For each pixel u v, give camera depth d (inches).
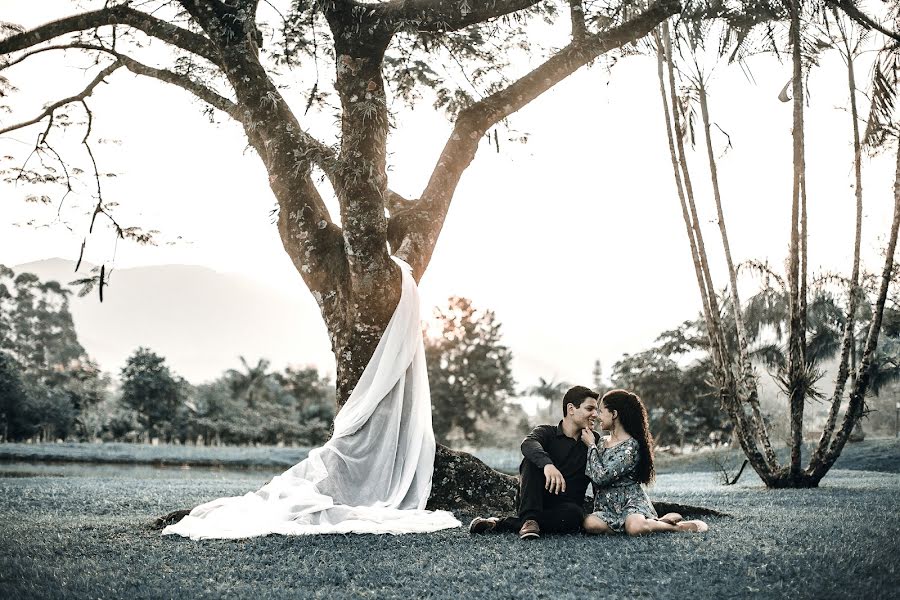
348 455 327.0
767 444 511.5
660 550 225.1
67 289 2869.1
